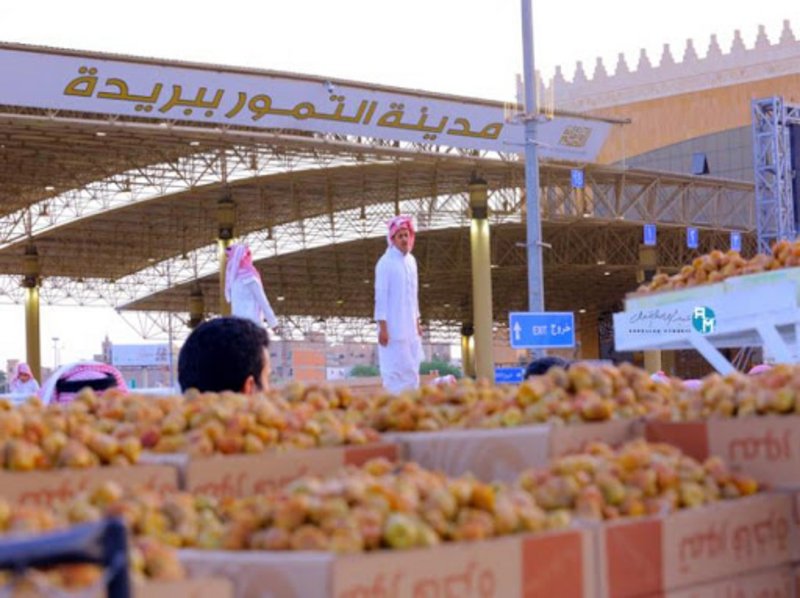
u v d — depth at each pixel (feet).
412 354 36.06
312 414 15.85
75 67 91.86
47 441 12.48
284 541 9.84
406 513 10.16
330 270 212.64
